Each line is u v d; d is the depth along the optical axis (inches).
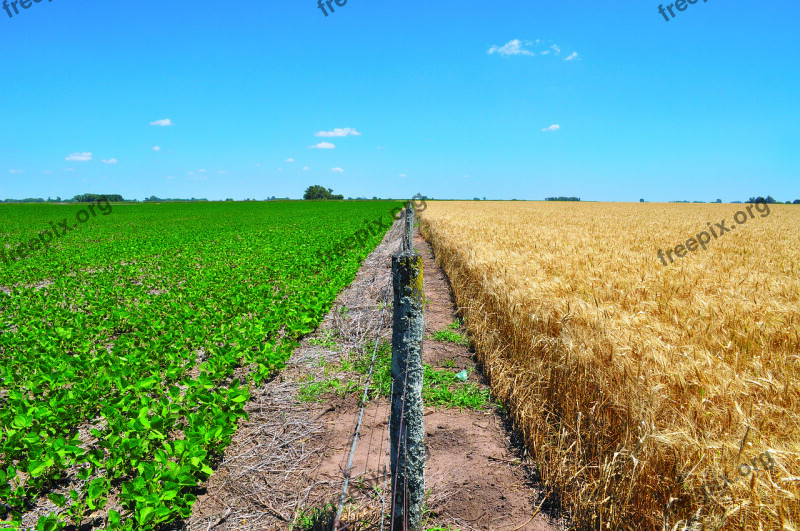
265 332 261.1
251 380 219.8
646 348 156.7
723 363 144.5
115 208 2883.9
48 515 130.2
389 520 125.0
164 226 1334.9
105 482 136.8
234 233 1039.6
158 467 142.3
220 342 261.9
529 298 237.0
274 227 1227.9
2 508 131.3
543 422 161.6
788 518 90.7
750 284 276.4
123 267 542.0
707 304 214.4
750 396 126.5
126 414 171.9
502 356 228.1
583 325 191.8
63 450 139.4
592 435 140.4
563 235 661.3
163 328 275.4
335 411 192.7
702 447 105.1
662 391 131.6
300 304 310.5
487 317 267.9
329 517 126.3
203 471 140.1
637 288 262.4
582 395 158.7
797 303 222.4
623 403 135.7
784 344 172.7
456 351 263.1
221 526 126.6
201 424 152.3
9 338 260.5
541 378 180.4
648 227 877.2
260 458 158.1
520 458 157.6
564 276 310.0
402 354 108.0
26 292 396.2
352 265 503.5
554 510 131.7
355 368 233.3
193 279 452.4
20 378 202.2
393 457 112.3
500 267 329.7
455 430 178.1
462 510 132.0
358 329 296.2
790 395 127.0
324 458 157.5
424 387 211.6
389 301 361.7
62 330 260.8
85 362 207.8
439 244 601.0
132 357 208.2
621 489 113.8
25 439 144.6
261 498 137.4
